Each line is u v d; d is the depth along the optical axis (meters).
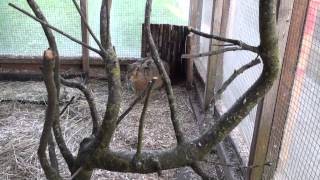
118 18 4.21
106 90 4.09
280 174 1.99
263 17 0.83
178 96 3.97
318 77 1.58
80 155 1.01
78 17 4.16
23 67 4.32
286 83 1.84
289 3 1.65
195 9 3.91
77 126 3.38
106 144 0.96
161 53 4.23
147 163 0.96
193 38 3.92
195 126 3.40
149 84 0.91
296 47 1.75
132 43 4.32
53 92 0.77
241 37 2.61
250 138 2.41
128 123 3.41
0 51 4.30
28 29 4.23
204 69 3.73
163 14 4.32
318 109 1.57
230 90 2.93
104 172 2.74
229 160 2.59
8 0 4.10
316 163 1.59
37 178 2.73
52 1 4.08
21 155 2.95
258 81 0.93
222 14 2.94
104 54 0.93
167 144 3.14
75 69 4.35
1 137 3.18
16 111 3.62
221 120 0.96
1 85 4.14
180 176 2.72
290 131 1.87
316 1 1.60
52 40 0.98
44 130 0.85
